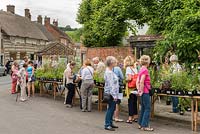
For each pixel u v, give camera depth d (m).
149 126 11.73
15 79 22.95
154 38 22.39
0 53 58.25
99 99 15.49
